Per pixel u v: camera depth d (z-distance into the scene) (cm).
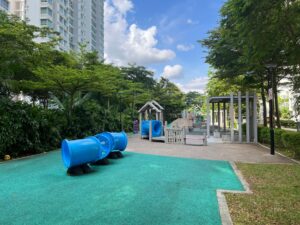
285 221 338
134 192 471
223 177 589
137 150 1059
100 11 7131
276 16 548
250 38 604
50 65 1195
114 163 761
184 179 570
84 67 1521
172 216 360
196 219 349
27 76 1262
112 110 2102
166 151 1030
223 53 1199
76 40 5528
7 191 474
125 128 2216
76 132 1307
